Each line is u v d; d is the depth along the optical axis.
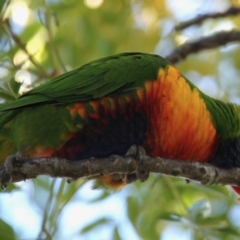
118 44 15.33
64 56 15.00
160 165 9.54
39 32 14.27
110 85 9.88
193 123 9.95
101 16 15.02
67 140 9.70
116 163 9.37
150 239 12.97
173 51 13.12
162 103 9.77
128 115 9.80
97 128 9.75
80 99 9.71
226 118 10.63
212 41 13.05
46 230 10.53
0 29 11.33
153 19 15.62
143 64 10.10
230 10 14.07
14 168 8.89
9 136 9.64
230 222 12.43
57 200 10.85
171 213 11.48
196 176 9.79
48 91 9.77
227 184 10.15
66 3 14.60
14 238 10.95
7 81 10.50
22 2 14.09
